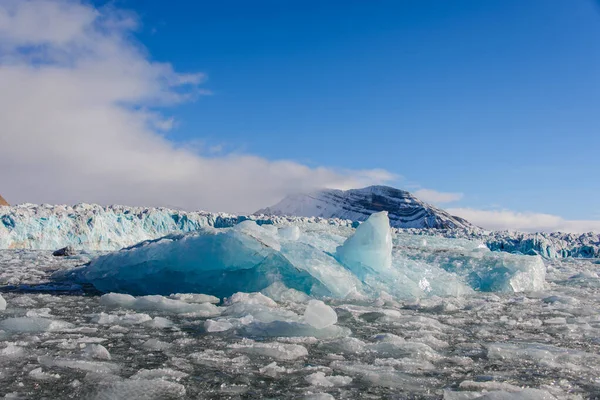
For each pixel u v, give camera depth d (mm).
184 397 3111
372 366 3861
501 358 4234
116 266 8359
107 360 3906
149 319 5625
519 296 8641
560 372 3824
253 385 3363
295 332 4969
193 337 4801
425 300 7715
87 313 6102
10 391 3133
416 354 4273
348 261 8609
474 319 6289
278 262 7723
